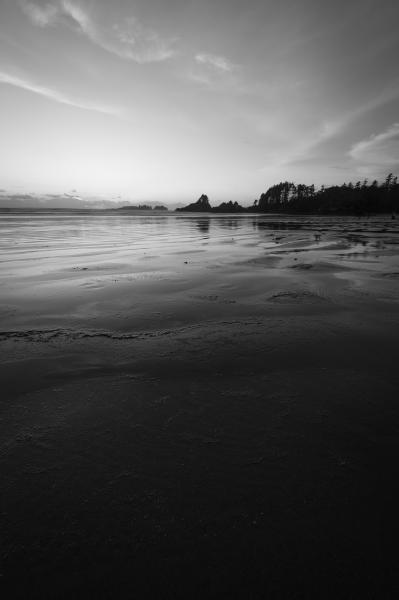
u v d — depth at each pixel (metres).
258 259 10.80
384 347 3.78
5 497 1.74
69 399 2.69
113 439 2.21
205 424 2.37
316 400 2.70
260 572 1.37
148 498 1.73
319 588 1.31
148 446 2.14
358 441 2.20
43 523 1.59
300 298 5.96
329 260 10.61
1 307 5.28
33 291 6.34
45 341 3.90
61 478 1.87
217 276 7.95
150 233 23.73
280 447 2.13
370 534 1.53
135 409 2.55
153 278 7.67
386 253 12.41
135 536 1.52
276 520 1.61
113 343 3.85
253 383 2.96
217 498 1.73
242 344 3.83
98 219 53.88
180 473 1.91
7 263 9.75
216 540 1.50
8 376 3.05
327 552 1.45
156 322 4.61
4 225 31.84
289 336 4.09
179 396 2.74
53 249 13.51
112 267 9.18
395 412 2.54
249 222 45.44
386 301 5.78
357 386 2.92
